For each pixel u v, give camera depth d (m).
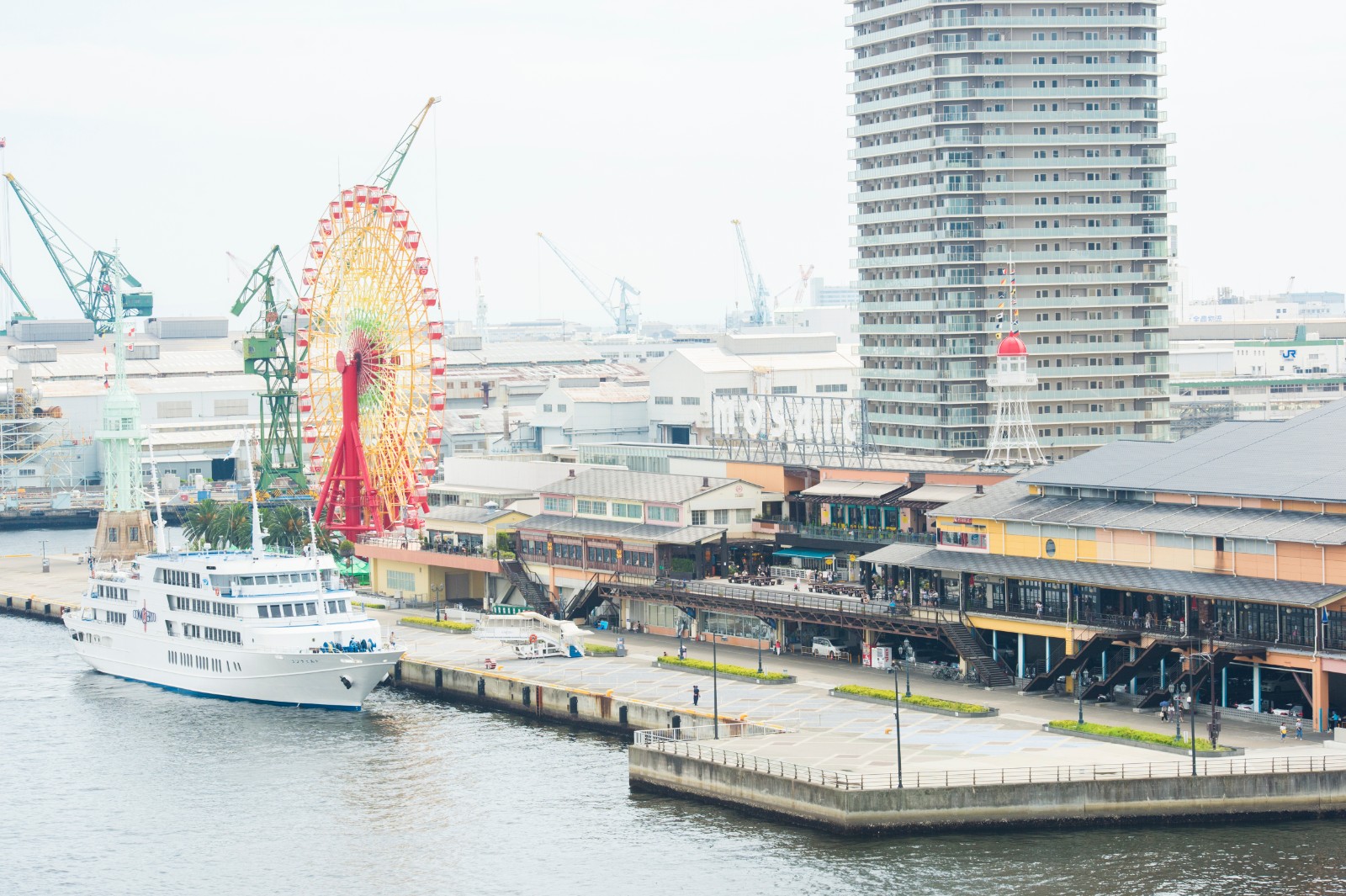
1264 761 155.38
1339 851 145.62
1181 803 152.12
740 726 173.62
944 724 172.88
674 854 149.75
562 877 146.38
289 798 172.88
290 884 148.50
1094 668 187.12
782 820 156.00
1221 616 174.62
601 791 170.25
